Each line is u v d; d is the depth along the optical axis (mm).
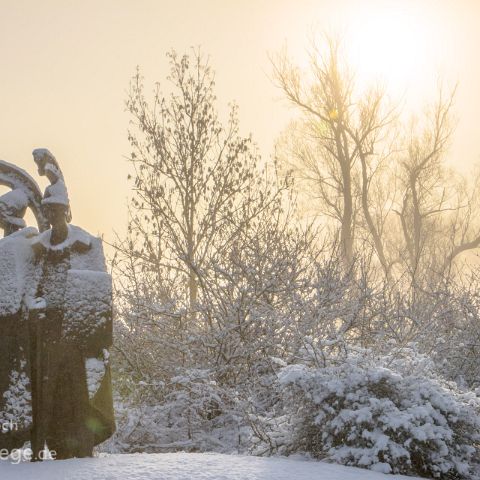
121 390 14688
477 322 15133
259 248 14383
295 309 13695
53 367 9211
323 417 9906
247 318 14438
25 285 9281
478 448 10039
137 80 17578
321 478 7871
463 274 17281
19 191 9836
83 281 9352
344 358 10594
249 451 10914
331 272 13844
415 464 9492
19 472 8219
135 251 15484
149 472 7941
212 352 14422
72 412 9281
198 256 16156
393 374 9828
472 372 14609
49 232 9516
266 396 13570
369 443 9484
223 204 16672
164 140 17125
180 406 13625
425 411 9453
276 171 16766
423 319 14461
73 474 7945
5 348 9094
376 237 40938
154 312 14688
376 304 14086
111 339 9414
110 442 12555
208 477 7766
